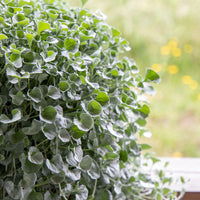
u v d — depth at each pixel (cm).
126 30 121
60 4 88
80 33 76
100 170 77
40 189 73
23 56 70
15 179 70
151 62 123
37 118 72
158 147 122
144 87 84
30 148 67
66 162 72
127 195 86
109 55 84
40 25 70
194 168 107
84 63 74
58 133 69
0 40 72
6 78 72
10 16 75
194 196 98
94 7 119
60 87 71
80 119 70
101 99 72
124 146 82
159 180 93
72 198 75
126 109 80
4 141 68
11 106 71
